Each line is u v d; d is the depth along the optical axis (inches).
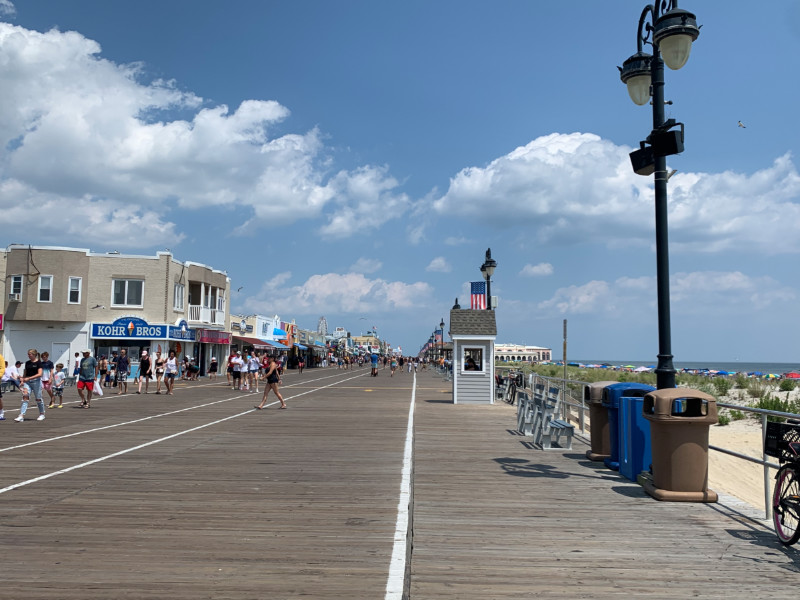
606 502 299.1
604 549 227.8
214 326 1878.7
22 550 220.4
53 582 190.4
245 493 313.1
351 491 320.5
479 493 316.8
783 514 233.8
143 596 180.4
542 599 181.2
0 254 1556.3
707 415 300.2
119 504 287.9
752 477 586.9
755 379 1524.4
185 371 1672.0
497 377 1159.0
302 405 858.8
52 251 1540.4
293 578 196.1
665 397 303.7
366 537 240.5
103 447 461.4
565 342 746.8
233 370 1199.6
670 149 323.9
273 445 478.9
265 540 235.3
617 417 390.9
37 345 1549.0
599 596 183.9
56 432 548.7
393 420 671.8
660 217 331.9
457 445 487.5
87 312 1568.7
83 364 801.6
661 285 328.8
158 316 1603.1
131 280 1598.2
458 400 914.7
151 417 681.6
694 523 263.4
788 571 206.2
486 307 981.2
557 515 274.4
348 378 1894.7
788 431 241.8
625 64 357.1
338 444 487.2
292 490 321.4
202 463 396.8
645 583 194.5
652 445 316.8
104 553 217.9
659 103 336.2
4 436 520.7
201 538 236.7
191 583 190.7
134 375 1571.1
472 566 208.5
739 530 253.4
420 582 193.8
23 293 1526.8
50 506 283.3
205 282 1859.0
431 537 240.2
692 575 201.9
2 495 304.3
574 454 448.5
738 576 201.3
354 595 182.7
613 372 2026.3
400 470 380.2
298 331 3528.5
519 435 551.5
